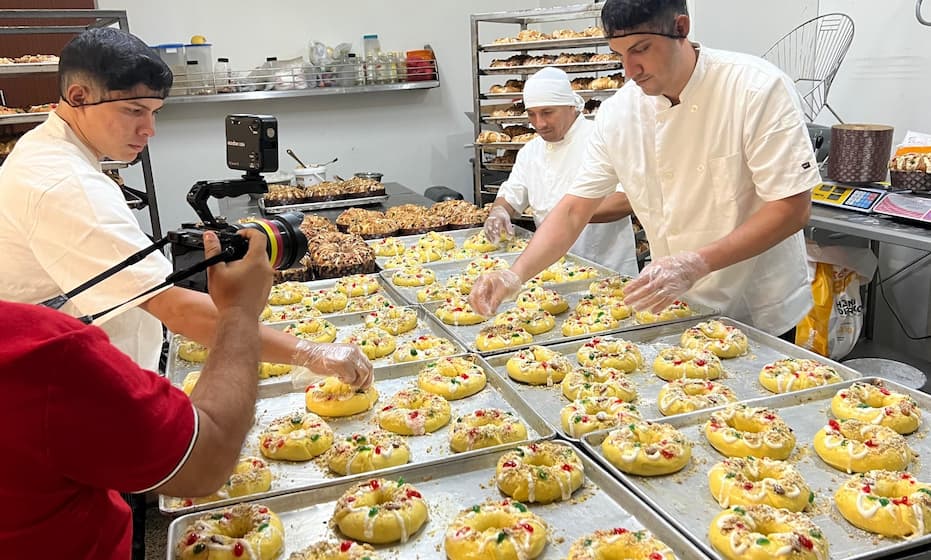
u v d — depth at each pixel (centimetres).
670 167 263
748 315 284
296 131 700
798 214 232
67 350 95
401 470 177
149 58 171
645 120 268
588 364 237
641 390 227
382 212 487
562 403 220
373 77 675
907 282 452
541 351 244
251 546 149
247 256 128
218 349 120
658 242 286
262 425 211
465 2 726
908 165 348
